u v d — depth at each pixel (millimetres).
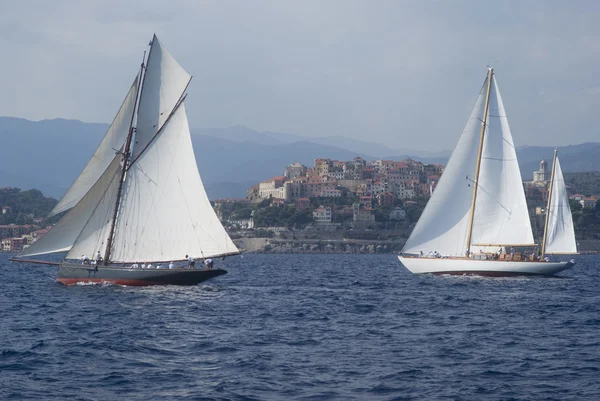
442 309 147875
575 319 131875
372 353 96562
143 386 78188
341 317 134125
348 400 73250
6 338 107875
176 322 123938
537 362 91062
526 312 142625
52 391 76062
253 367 87062
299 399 73375
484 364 89812
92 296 162000
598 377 83000
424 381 80875
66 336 109312
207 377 82125
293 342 104875
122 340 105375
